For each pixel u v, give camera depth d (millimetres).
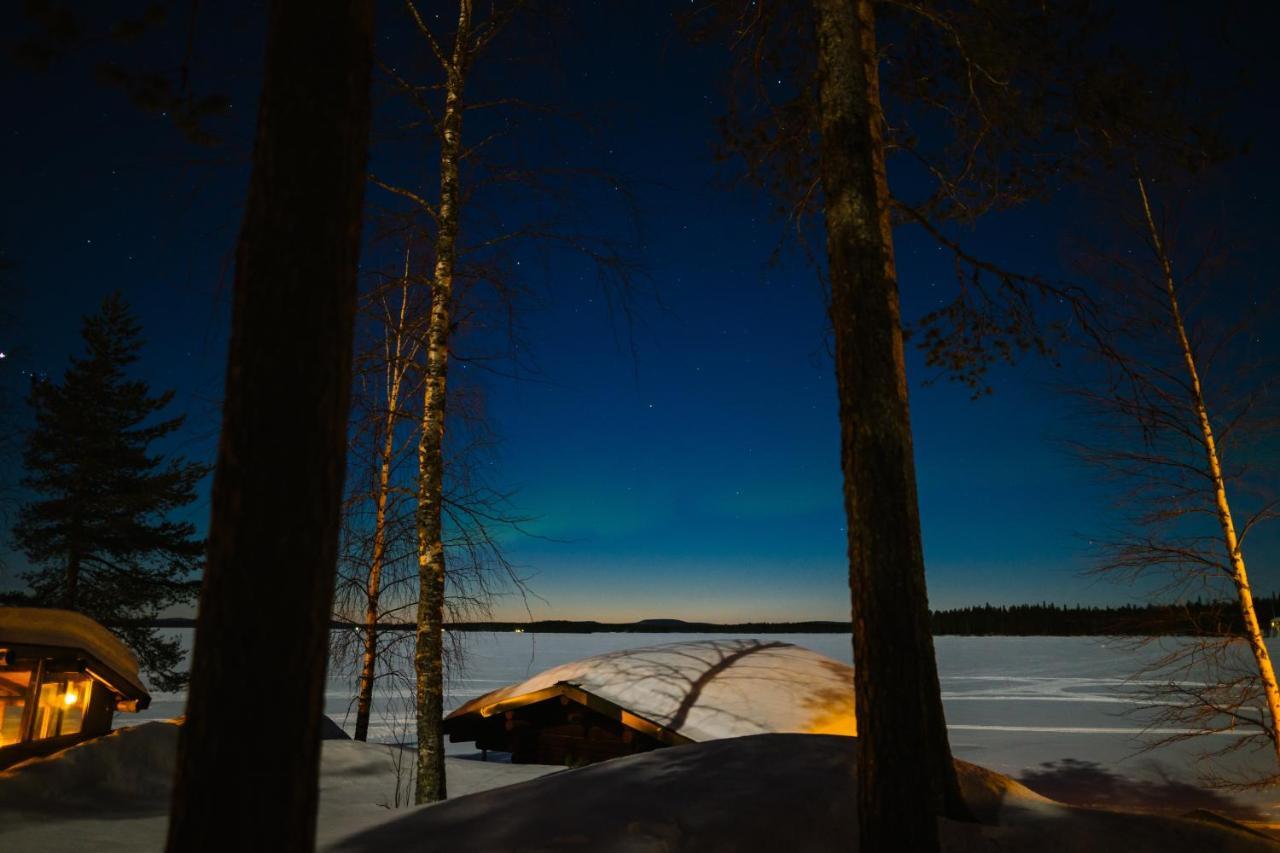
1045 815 5453
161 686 30328
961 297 9445
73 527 29125
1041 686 51562
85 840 7613
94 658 13023
